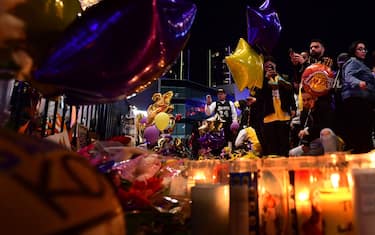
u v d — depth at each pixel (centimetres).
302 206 64
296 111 350
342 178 65
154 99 673
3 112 78
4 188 32
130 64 76
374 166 69
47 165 36
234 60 227
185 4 85
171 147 617
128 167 88
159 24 74
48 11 73
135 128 588
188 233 76
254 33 249
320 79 207
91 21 72
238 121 634
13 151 36
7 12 68
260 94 344
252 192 65
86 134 191
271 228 63
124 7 72
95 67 74
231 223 64
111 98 87
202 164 103
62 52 73
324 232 60
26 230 32
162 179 94
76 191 36
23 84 120
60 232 33
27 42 72
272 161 75
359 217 56
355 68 283
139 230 72
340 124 285
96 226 36
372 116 283
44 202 33
